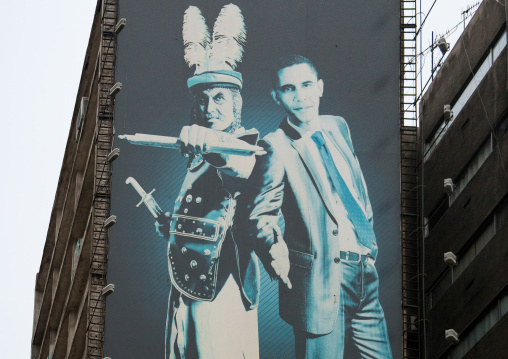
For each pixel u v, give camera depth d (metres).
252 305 68.06
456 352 70.31
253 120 71.19
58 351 84.12
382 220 69.69
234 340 67.50
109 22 73.88
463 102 72.19
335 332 67.81
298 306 68.12
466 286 69.81
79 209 77.81
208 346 67.38
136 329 67.62
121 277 68.38
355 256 69.00
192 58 72.12
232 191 69.88
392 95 71.81
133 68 71.94
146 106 71.25
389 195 70.12
